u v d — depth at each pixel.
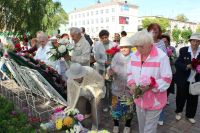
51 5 17.02
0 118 3.23
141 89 3.21
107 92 6.06
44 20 16.19
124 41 4.59
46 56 6.04
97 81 4.53
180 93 5.41
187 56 5.12
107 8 72.88
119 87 4.58
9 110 3.62
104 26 73.81
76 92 4.35
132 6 73.62
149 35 3.25
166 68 3.30
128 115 4.63
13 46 8.34
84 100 4.61
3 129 3.00
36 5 15.55
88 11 78.19
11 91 6.13
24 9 15.24
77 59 5.68
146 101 3.44
